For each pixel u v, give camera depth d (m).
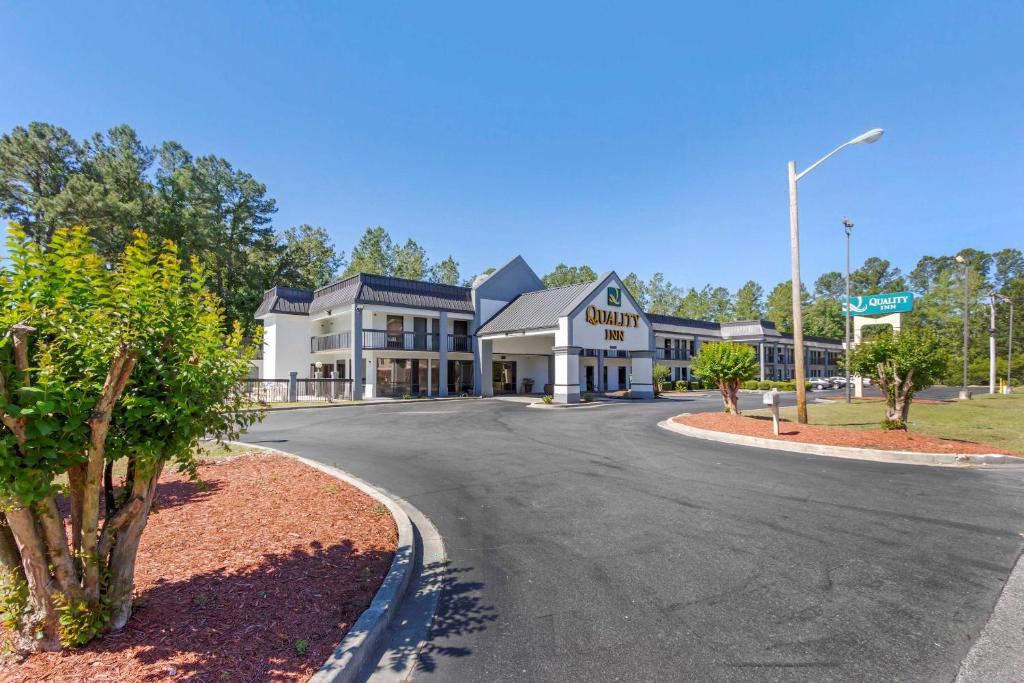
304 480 7.13
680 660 3.04
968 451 9.27
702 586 4.09
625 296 28.89
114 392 2.77
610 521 5.80
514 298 34.12
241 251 44.50
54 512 2.79
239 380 3.75
